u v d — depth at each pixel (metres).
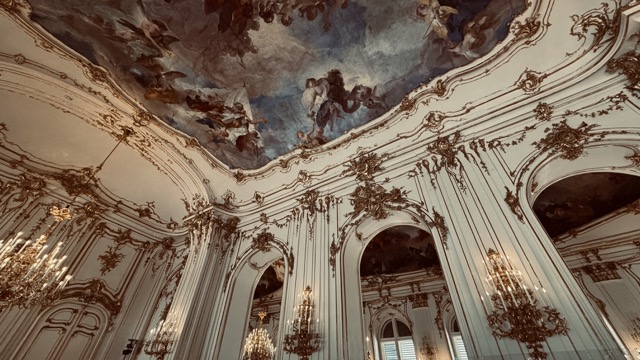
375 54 6.90
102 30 6.77
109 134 9.10
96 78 7.61
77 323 9.52
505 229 5.62
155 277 11.58
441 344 12.14
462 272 5.57
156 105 8.30
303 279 7.43
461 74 6.85
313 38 6.86
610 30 5.57
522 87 6.77
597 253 10.77
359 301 6.97
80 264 10.15
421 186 7.44
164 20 6.58
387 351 13.15
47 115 8.73
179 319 7.94
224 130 8.93
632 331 9.23
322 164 9.08
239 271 9.12
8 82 7.63
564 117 6.41
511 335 4.55
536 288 4.77
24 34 6.81
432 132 7.84
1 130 8.96
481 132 7.30
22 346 8.38
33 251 6.25
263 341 12.17
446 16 6.11
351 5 6.25
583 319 4.28
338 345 5.90
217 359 7.45
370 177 8.45
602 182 8.74
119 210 11.20
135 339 9.80
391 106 7.69
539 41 6.16
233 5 6.45
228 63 7.43
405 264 13.01
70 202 10.38
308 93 7.91
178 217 11.70
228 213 10.34
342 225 7.99
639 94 5.68
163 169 10.05
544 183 6.41
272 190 9.93
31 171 9.71
